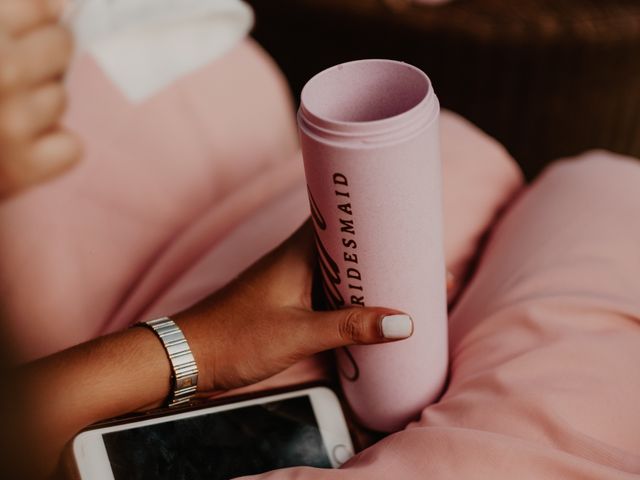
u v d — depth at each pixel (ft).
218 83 3.09
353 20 4.66
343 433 1.89
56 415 1.66
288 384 1.96
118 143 2.73
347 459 1.85
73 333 2.34
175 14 2.93
